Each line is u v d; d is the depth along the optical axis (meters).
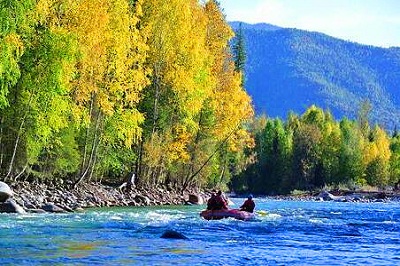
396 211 57.59
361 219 42.03
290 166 141.12
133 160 58.62
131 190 55.50
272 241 25.58
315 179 140.25
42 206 37.38
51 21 41.09
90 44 43.34
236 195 134.62
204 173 72.31
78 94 44.75
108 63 46.81
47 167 49.06
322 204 81.38
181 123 59.78
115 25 46.91
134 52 49.44
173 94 58.16
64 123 43.44
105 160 56.03
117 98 48.69
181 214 40.62
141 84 50.12
